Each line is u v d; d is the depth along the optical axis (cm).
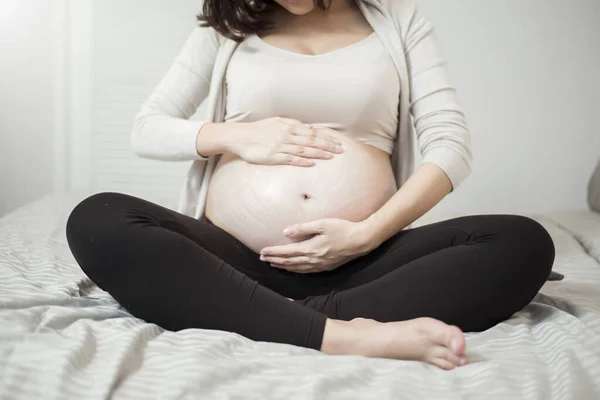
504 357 98
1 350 90
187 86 149
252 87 139
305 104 137
